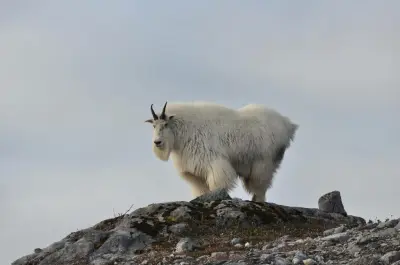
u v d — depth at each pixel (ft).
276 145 189.57
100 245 142.31
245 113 191.01
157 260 127.75
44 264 139.74
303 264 111.34
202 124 184.65
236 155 185.68
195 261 123.13
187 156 183.73
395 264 103.19
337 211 171.73
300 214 162.30
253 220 152.66
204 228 149.38
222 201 160.25
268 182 190.19
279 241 134.00
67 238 151.64
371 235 122.42
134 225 147.02
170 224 149.48
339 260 112.88
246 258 118.01
